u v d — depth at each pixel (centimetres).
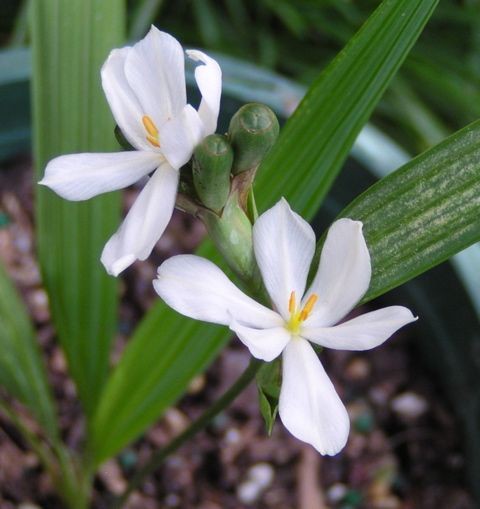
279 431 16
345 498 15
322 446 7
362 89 9
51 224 11
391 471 16
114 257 6
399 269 8
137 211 7
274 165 10
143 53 7
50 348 16
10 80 16
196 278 6
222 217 7
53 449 14
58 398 16
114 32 11
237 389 9
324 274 7
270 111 6
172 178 7
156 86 7
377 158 15
